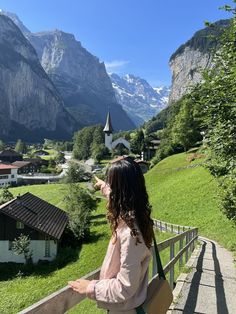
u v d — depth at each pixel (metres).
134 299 3.05
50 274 32.31
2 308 24.02
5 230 38.72
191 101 10.20
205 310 9.06
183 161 79.56
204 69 9.95
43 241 38.38
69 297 3.48
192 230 21.69
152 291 3.33
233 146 9.84
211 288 11.31
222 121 9.65
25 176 136.12
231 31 9.37
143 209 3.18
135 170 3.27
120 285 2.94
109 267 3.16
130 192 3.17
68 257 37.06
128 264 2.97
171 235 34.06
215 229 34.84
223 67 9.58
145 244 3.11
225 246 26.16
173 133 96.44
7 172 127.50
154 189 65.88
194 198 48.81
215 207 41.97
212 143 10.30
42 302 2.99
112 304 3.07
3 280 32.25
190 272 13.73
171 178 70.81
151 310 3.13
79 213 44.34
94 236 41.72
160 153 101.06
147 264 3.13
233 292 11.14
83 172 95.38
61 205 64.19
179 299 9.82
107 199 3.33
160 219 45.84
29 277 32.28
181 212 45.62
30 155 197.38
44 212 45.56
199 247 23.62
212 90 9.40
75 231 40.34
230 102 9.27
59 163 179.12
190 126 90.25
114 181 3.24
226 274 13.94
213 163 11.76
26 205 44.31
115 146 169.62
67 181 92.94
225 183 13.81
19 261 37.97
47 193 81.38
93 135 184.62
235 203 16.03
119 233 3.11
